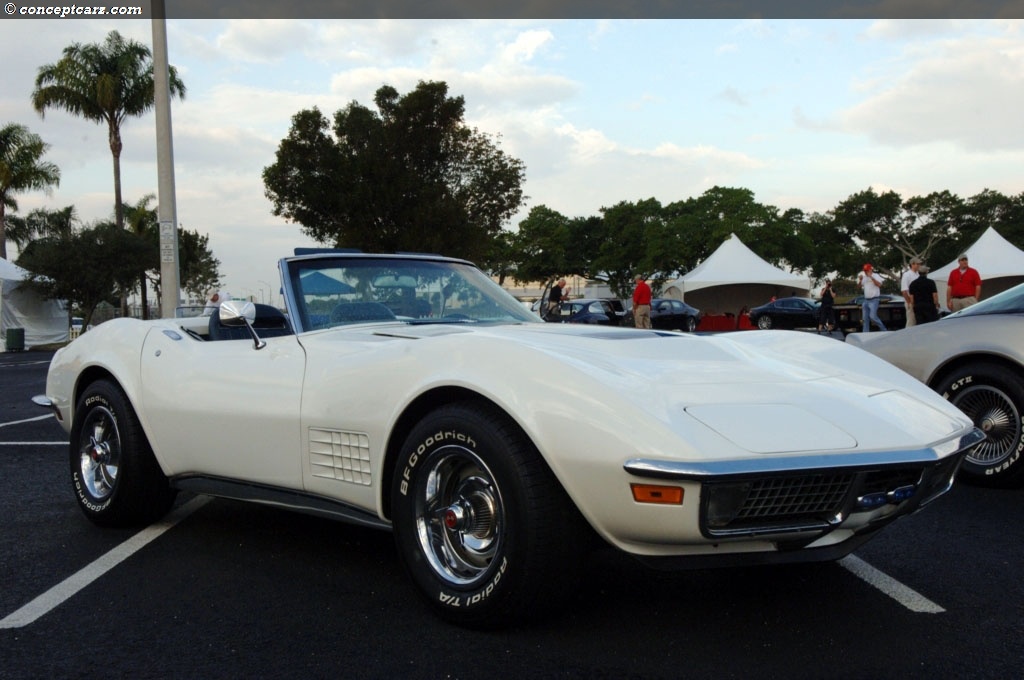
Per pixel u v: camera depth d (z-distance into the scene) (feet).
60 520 12.74
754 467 6.69
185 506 13.61
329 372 9.20
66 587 9.52
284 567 10.18
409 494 8.30
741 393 7.65
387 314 11.17
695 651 7.58
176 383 10.95
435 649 7.63
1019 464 13.93
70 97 105.50
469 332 9.27
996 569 10.05
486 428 7.64
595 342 8.72
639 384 7.47
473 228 102.68
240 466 10.20
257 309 11.19
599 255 216.13
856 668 7.23
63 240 90.84
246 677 7.12
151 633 8.13
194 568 10.18
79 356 12.76
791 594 9.17
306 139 99.81
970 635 7.99
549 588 7.54
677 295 124.98
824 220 240.53
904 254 230.27
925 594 9.18
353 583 9.55
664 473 6.65
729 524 6.93
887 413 7.93
